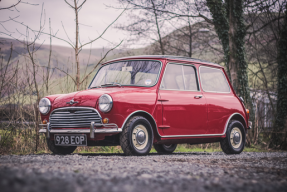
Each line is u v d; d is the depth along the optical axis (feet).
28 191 5.54
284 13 37.24
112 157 14.37
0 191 5.41
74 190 6.04
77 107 16.03
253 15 42.80
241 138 22.25
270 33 45.27
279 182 8.76
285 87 35.86
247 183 8.18
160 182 7.80
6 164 10.38
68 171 9.03
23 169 8.54
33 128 21.93
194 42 61.11
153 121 16.76
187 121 18.52
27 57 21.62
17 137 21.47
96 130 15.26
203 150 28.43
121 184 7.23
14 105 21.49
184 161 13.71
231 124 21.42
